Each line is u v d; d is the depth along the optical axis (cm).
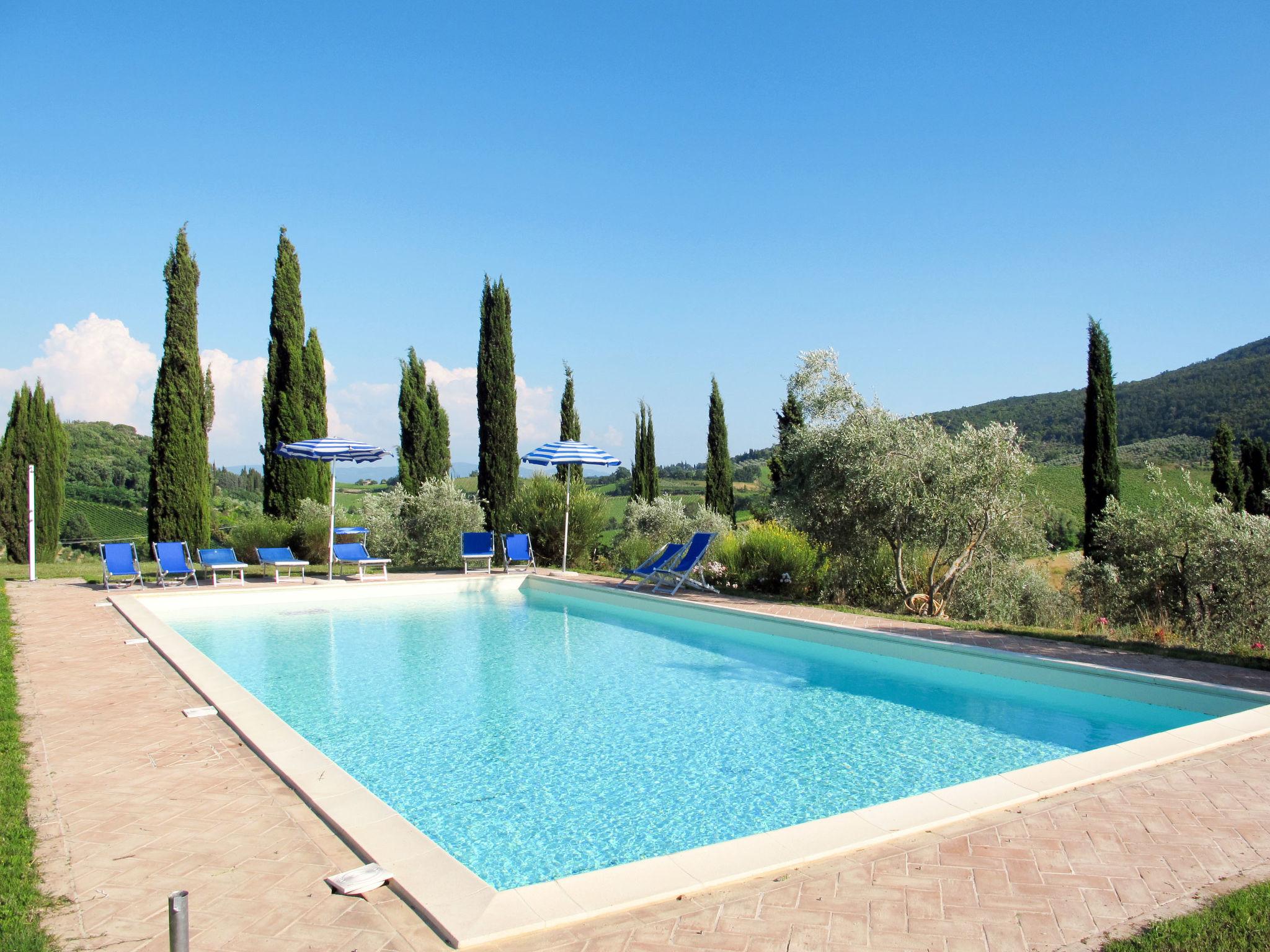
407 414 2425
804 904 306
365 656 934
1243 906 297
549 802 507
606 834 459
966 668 812
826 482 1139
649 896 309
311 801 404
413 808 499
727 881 323
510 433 1958
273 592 1321
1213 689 636
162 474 1814
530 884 401
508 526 1795
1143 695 682
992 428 1077
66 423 4256
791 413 1950
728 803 502
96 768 462
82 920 293
